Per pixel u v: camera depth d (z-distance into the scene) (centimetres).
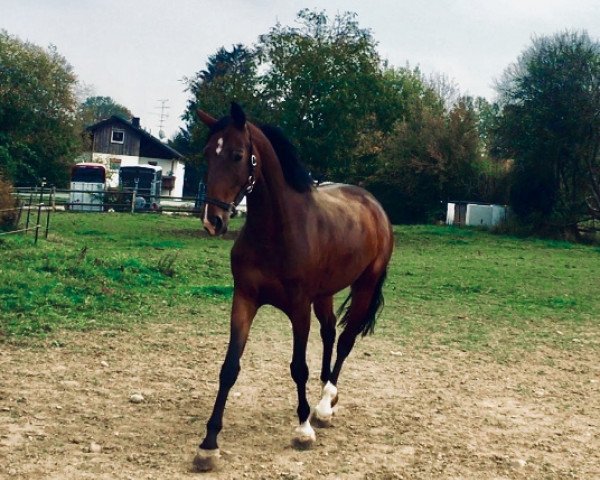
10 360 707
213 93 2819
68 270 1210
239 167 467
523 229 3425
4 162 4188
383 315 1152
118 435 514
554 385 750
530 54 3572
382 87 2806
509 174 3903
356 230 584
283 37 2764
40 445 481
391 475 465
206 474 448
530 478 479
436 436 557
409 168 4141
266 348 852
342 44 2755
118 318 955
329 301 620
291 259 493
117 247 1920
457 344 946
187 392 643
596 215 3356
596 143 3306
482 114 5219
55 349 765
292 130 2716
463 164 4119
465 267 1978
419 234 3225
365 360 823
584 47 3412
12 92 4334
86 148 5256
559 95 3294
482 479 471
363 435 551
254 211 488
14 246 1439
